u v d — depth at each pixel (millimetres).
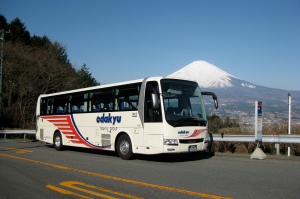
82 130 13500
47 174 8453
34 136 25766
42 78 36062
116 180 7457
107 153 14039
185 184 6859
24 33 51688
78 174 8375
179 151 9656
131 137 10789
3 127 30750
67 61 48219
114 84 11945
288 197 5652
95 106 12898
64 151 15000
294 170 8531
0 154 13570
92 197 5941
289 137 10984
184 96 10438
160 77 10125
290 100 12438
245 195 5812
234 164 9734
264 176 7664
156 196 5879
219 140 12758
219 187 6508
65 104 14914
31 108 34719
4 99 35188
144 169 9031
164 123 9625
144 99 10367
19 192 6477
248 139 11859
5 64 33562
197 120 10305
